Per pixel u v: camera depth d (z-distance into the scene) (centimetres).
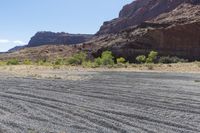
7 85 1817
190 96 1404
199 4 12825
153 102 1234
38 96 1366
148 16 19150
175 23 9969
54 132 784
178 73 3231
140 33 9850
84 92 1515
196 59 8856
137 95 1425
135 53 8800
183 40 9375
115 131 802
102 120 912
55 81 2089
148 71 3666
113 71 3597
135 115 987
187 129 834
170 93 1503
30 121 898
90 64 5175
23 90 1581
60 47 12450
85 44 11850
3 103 1185
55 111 1040
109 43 10494
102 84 1914
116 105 1158
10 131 788
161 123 894
